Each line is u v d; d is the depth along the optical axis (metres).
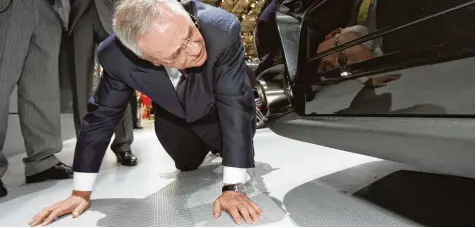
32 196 1.29
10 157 2.56
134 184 1.43
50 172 1.55
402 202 1.02
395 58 0.75
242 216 0.94
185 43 0.78
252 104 1.04
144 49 0.80
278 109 1.21
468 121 0.60
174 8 0.80
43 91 1.49
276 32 1.17
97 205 1.14
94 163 1.08
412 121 0.70
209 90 1.05
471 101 0.60
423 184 1.18
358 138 0.83
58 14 1.55
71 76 1.79
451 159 0.63
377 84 0.80
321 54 1.00
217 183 1.39
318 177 1.39
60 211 1.01
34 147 1.50
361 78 0.85
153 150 2.50
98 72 2.11
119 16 0.82
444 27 0.64
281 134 1.21
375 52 0.81
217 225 0.92
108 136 1.08
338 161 1.70
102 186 1.41
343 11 0.90
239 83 0.99
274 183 1.34
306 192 1.19
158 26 0.76
